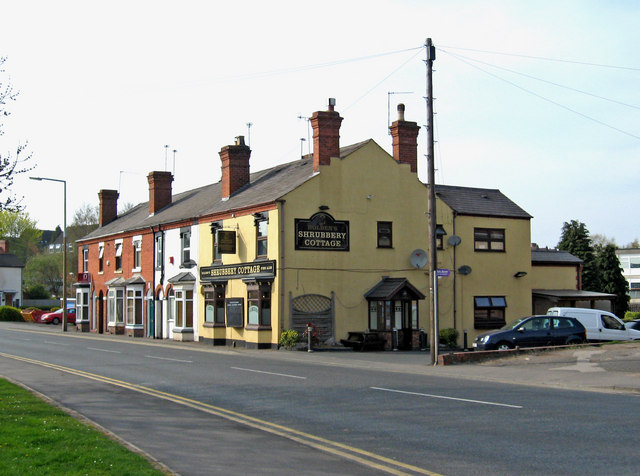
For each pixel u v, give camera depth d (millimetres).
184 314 39250
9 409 12852
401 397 15484
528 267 39625
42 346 32875
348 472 8992
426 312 35719
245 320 34031
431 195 24641
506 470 8922
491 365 23016
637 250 89938
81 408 14312
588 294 40906
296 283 32125
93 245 52844
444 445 10469
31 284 95625
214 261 37188
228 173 38594
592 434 11039
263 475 8820
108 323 48125
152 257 43625
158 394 16469
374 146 34844
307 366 23672
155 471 8547
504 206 39938
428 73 24531
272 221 32281
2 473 8086
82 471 8320
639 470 8781
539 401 14750
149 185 47938
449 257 37031
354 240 33812
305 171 34844
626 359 22156
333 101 33812
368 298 33656
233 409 14172
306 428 12039
